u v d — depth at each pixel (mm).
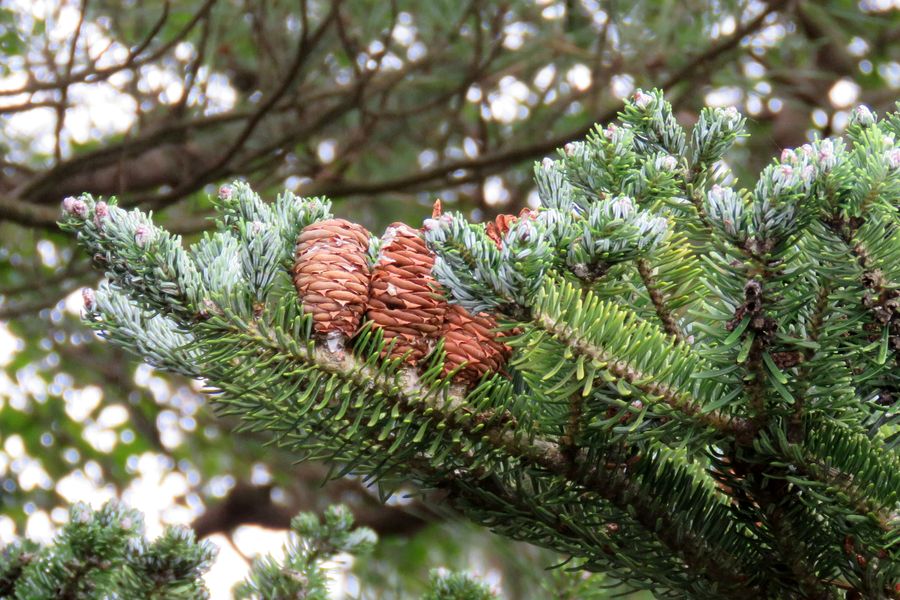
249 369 889
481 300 861
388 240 911
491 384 889
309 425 917
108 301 935
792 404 875
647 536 913
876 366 873
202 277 890
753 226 846
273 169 2117
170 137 1997
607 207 855
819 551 906
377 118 2150
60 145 1957
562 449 898
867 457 882
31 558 1013
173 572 1001
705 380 875
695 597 916
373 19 2141
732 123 927
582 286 889
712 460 903
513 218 922
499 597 1050
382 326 897
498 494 932
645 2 2057
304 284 897
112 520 1003
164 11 1758
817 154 842
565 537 923
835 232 859
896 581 894
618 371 875
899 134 953
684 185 936
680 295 920
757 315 854
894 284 858
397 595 1747
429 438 903
